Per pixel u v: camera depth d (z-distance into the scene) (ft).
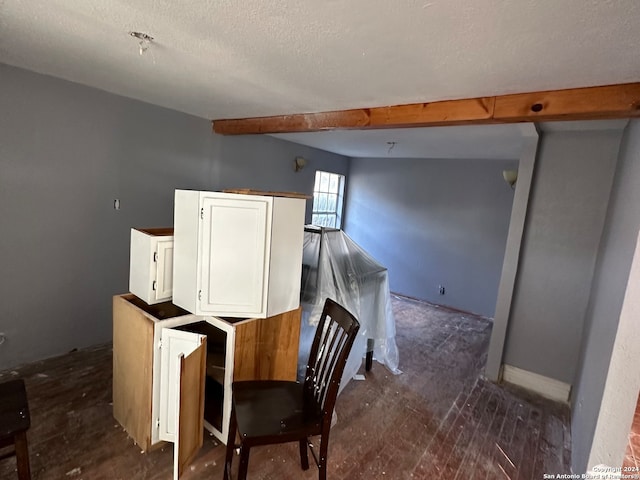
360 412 8.15
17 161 7.80
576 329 9.34
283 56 5.59
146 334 5.86
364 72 5.98
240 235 6.04
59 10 4.60
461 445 7.25
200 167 11.76
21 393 5.05
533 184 9.70
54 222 8.57
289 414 5.39
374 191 19.63
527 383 10.03
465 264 16.81
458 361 11.37
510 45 4.51
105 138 9.16
